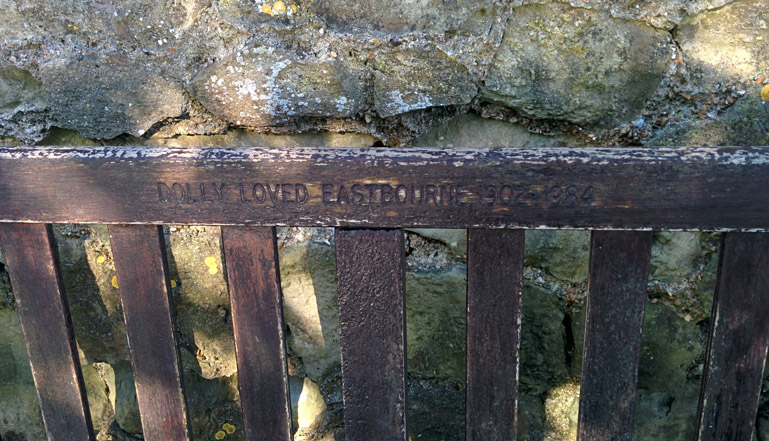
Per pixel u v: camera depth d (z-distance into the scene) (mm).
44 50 895
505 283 791
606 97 862
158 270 839
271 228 797
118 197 792
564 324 1000
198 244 987
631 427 841
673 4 808
